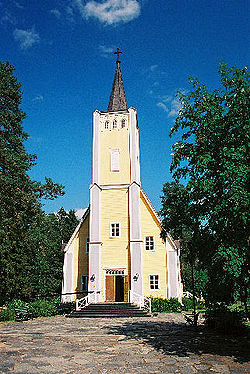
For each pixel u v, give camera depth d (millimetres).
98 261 31047
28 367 9758
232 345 12742
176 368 9531
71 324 20234
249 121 10945
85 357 11047
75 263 33062
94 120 35062
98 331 16969
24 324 20406
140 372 9203
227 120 11359
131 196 32250
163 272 31297
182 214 12633
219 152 11109
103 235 32031
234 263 9875
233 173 10031
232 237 10750
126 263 31031
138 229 31203
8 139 32844
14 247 30203
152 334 15742
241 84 11602
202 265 12508
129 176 33219
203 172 11477
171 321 21406
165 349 12203
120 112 35000
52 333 16375
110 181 33312
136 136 35562
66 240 46969
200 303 32594
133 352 11773
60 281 39531
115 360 10617
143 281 30547
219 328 15992
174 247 31641
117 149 34062
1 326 19406
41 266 36594
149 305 27078
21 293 29500
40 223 38406
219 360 10398
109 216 32438
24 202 30641
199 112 12289
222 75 12469
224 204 10000
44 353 11680
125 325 19453
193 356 11000
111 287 30672
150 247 32000
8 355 11359
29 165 33375
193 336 14930
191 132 12312
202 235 11992
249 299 12750
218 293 13156
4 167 30281
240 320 15883
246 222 10477
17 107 34500
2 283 28656
